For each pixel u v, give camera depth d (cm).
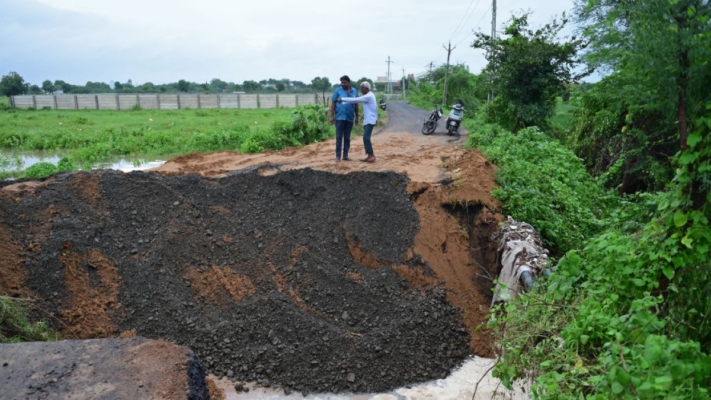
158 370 342
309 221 683
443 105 3234
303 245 641
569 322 360
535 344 379
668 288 291
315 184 737
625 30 319
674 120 306
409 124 2131
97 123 2425
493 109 1620
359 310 559
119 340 379
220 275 589
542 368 332
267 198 726
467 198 709
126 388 323
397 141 1405
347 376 474
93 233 604
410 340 518
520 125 1537
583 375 313
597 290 333
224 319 535
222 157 1130
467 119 2128
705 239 277
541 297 400
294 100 4112
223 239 642
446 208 715
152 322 524
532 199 714
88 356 358
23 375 334
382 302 568
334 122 944
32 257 558
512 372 347
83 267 564
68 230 598
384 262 627
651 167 870
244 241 645
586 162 1135
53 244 566
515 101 1531
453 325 552
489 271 646
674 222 285
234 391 457
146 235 628
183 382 333
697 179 279
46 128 2131
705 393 226
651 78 304
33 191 659
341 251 643
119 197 680
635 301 269
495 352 482
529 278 507
